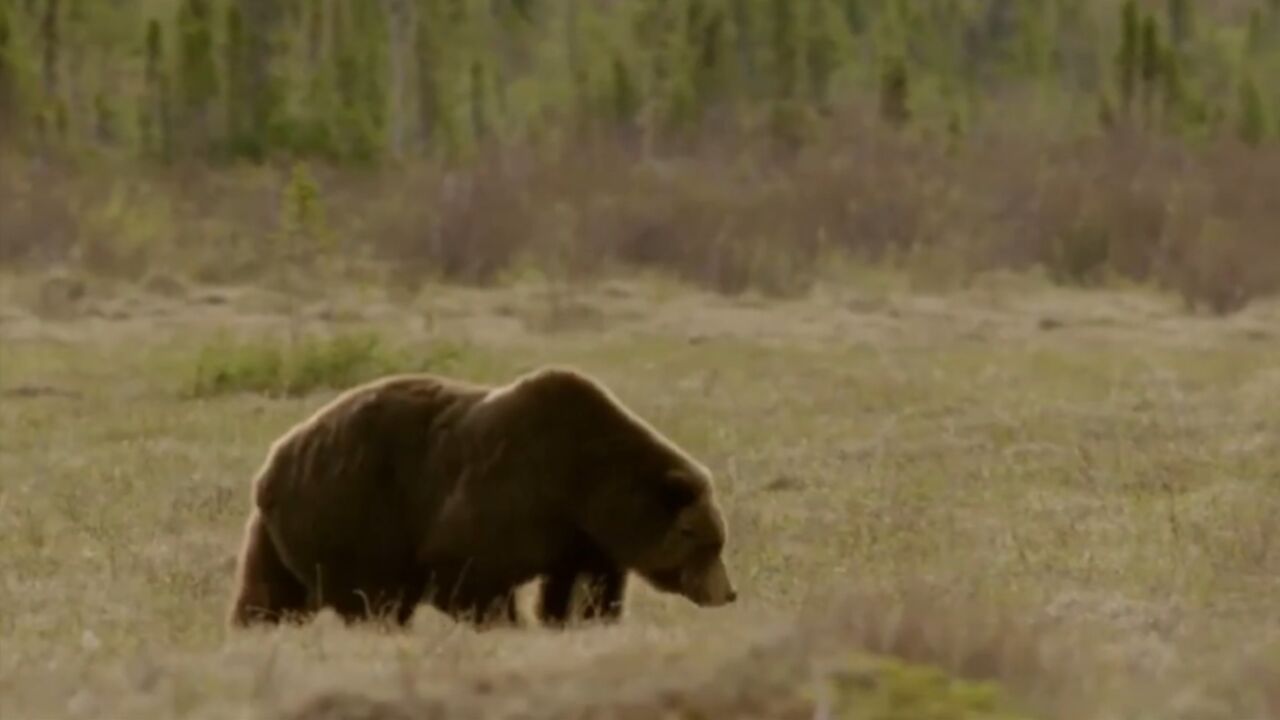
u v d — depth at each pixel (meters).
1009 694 28.25
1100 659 32.00
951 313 118.06
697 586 39.62
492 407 39.47
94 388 86.12
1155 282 135.50
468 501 39.06
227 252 135.00
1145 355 97.88
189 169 183.62
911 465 65.50
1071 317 116.50
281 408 80.19
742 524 55.34
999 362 94.31
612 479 39.28
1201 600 42.69
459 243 131.62
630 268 132.38
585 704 27.42
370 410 40.00
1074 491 60.12
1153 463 63.81
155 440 72.75
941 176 161.62
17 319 110.50
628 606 43.09
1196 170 164.12
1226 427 71.44
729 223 137.25
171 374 90.06
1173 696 29.52
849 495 60.03
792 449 69.19
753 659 28.75
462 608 39.66
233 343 94.56
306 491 39.97
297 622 39.75
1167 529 52.09
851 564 49.44
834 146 179.75
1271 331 110.81
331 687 29.12
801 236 141.25
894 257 142.38
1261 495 57.03
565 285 123.88
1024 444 68.88
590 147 175.38
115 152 198.50
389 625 38.34
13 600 46.41
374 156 192.88
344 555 39.88
